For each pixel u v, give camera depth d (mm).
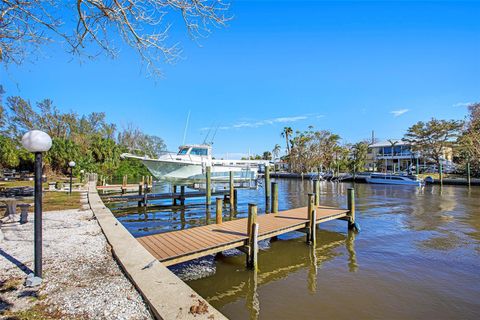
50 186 19922
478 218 13125
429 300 5363
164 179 22734
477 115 31344
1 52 4684
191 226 11445
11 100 36625
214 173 23906
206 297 5574
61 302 3207
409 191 26203
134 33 4750
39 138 3732
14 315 2908
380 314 4879
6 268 4301
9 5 4559
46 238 6133
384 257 7777
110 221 7742
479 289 5801
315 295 5594
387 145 50656
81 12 4535
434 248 8484
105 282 3771
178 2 4535
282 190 28516
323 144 47875
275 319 4742
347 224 11742
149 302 3070
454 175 37500
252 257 6832
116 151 39281
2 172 29453
